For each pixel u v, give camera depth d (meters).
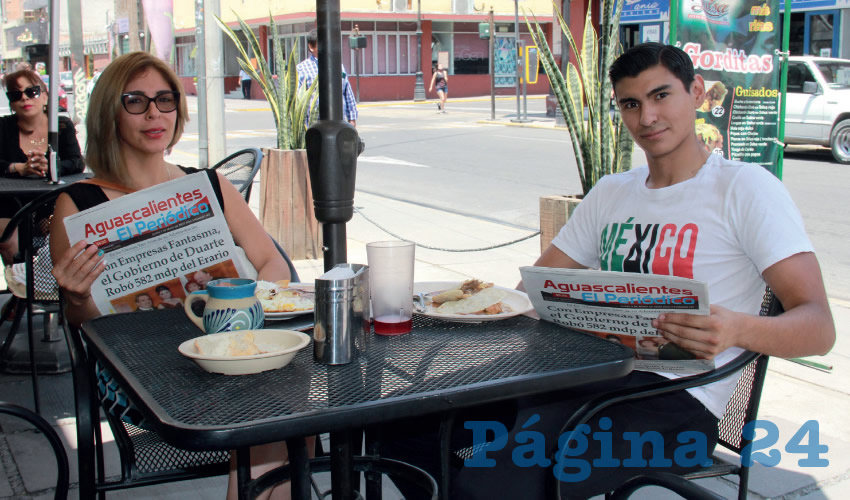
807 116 12.66
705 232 2.12
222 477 2.99
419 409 1.37
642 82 2.13
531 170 12.16
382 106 32.31
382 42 36.09
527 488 1.95
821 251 6.68
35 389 3.37
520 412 2.00
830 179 10.70
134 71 2.37
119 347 1.71
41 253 3.33
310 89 6.18
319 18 2.02
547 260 2.52
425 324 1.89
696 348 1.72
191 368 1.55
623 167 4.09
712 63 4.22
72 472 2.93
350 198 2.07
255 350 1.54
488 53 39.03
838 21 17.28
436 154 14.44
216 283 1.83
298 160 6.00
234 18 39.09
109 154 2.41
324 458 2.08
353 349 1.57
